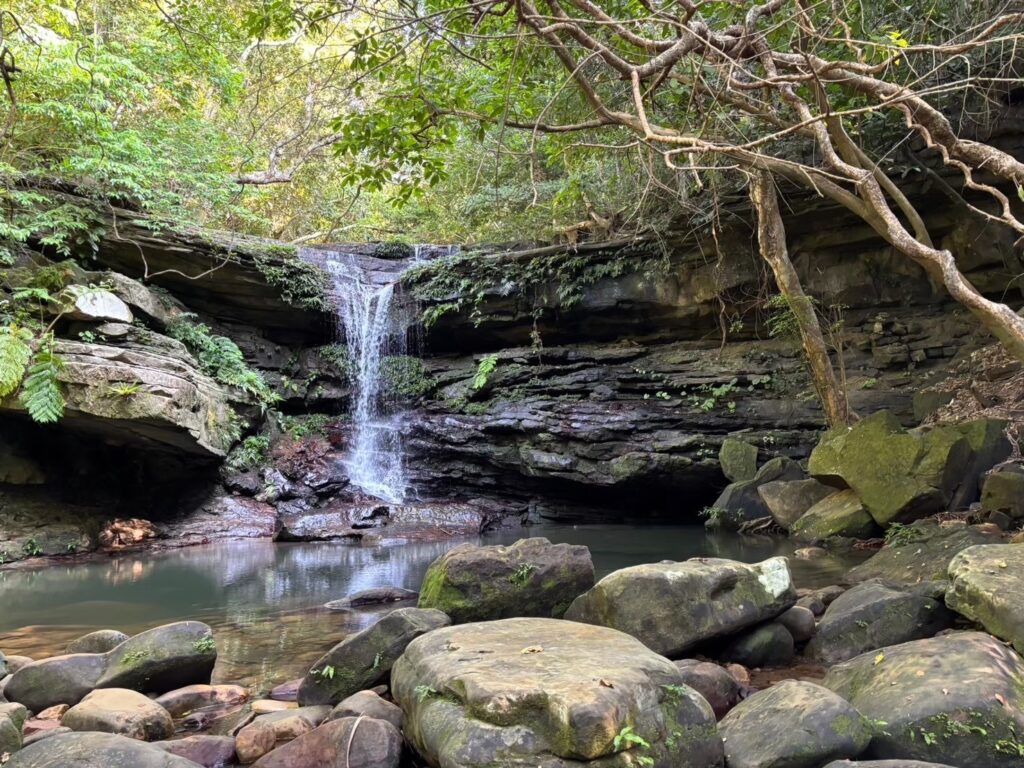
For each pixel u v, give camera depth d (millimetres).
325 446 14172
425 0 5875
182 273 12531
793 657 4203
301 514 12484
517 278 14531
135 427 10562
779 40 6930
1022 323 3908
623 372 13648
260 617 5969
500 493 13906
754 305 13031
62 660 3854
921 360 11586
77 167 11797
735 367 12906
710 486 12484
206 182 14531
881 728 2807
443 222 18219
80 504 11258
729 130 7746
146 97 13445
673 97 7230
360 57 5879
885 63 3877
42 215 11547
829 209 11703
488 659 2908
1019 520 6789
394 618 3885
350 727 2973
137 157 13008
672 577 3975
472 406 14305
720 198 11852
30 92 11570
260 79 6492
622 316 14188
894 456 7879
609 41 6254
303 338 15547
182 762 2742
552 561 4543
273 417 14234
